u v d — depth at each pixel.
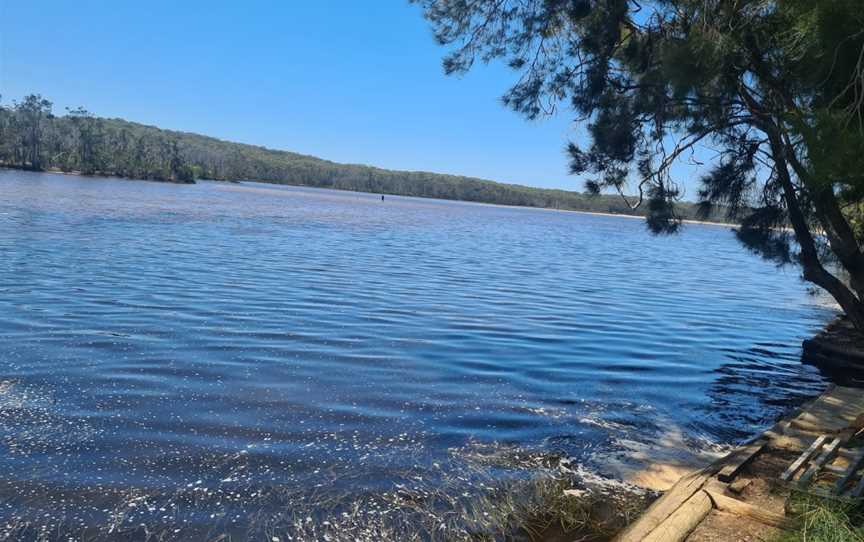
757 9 7.47
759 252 10.29
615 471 6.70
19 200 45.44
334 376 9.57
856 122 5.82
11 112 119.06
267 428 7.26
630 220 169.00
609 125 9.39
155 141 172.62
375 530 5.18
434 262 28.45
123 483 5.70
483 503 5.74
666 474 6.70
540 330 14.39
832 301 24.55
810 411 8.34
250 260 23.70
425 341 12.42
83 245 24.14
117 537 4.86
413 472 6.36
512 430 7.82
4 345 9.95
